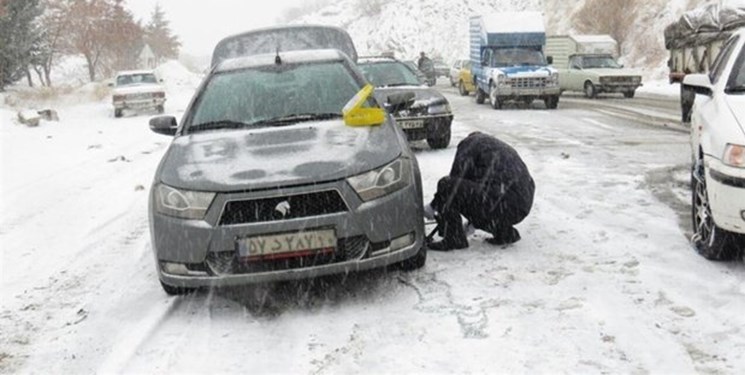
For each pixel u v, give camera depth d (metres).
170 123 6.04
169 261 4.54
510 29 21.97
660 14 43.16
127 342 4.27
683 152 10.35
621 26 43.72
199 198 4.45
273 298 4.90
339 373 3.70
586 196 7.47
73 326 4.63
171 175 4.70
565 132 13.73
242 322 4.51
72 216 8.04
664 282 4.72
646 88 29.59
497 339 3.97
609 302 4.41
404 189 4.66
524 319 4.22
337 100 5.71
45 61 33.50
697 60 14.84
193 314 4.70
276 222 4.34
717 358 3.62
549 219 6.52
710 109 5.39
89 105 28.83
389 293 4.82
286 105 5.68
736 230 4.64
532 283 4.82
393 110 6.16
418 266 5.18
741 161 4.55
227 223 4.41
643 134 12.84
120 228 7.34
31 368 4.03
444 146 11.78
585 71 25.06
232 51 10.91
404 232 4.62
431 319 4.31
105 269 5.89
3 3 28.91
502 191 5.50
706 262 5.08
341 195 4.41
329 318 4.46
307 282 5.14
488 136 5.73
